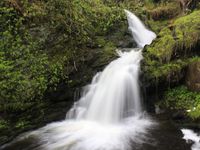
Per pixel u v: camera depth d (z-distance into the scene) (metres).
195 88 9.55
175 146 7.57
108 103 9.86
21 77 9.46
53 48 10.56
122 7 18.34
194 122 8.51
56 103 10.08
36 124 9.47
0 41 9.53
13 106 9.43
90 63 11.01
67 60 10.64
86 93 10.28
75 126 9.24
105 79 10.44
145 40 15.17
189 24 10.93
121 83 10.09
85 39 11.74
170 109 9.38
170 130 8.35
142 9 19.45
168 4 19.78
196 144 7.58
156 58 10.25
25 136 8.80
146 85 9.70
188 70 9.93
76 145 8.01
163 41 10.62
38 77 9.80
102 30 13.59
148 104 9.77
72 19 11.59
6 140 8.68
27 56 9.80
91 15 13.60
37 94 9.75
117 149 7.61
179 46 10.26
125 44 13.54
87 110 10.01
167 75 9.74
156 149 7.50
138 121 9.19
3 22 9.83
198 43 10.30
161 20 18.55
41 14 10.64
